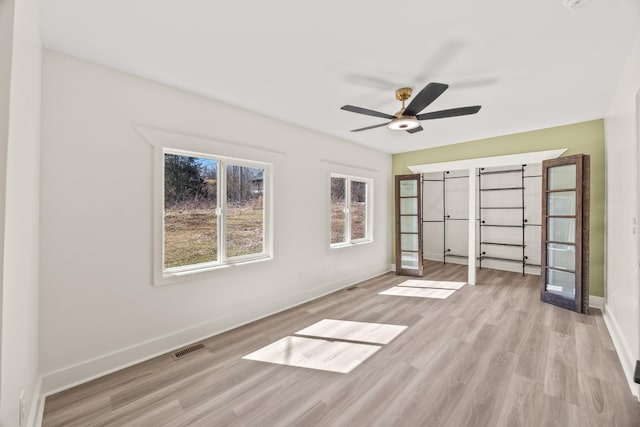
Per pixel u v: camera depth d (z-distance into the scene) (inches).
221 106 117.3
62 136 80.0
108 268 88.5
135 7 62.9
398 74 94.7
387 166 225.1
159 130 98.4
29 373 62.1
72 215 81.7
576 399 74.6
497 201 235.6
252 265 129.0
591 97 114.8
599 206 142.4
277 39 75.7
